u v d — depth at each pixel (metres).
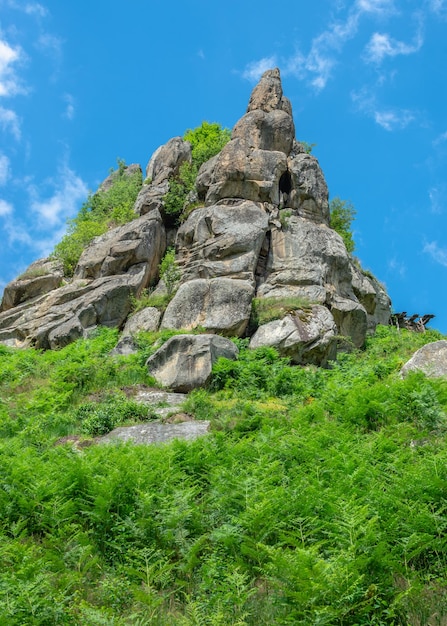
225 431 14.63
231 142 29.52
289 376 19.31
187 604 7.30
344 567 6.77
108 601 7.46
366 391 14.42
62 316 26.41
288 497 8.90
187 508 8.95
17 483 10.08
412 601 6.96
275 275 26.03
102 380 20.17
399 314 34.38
